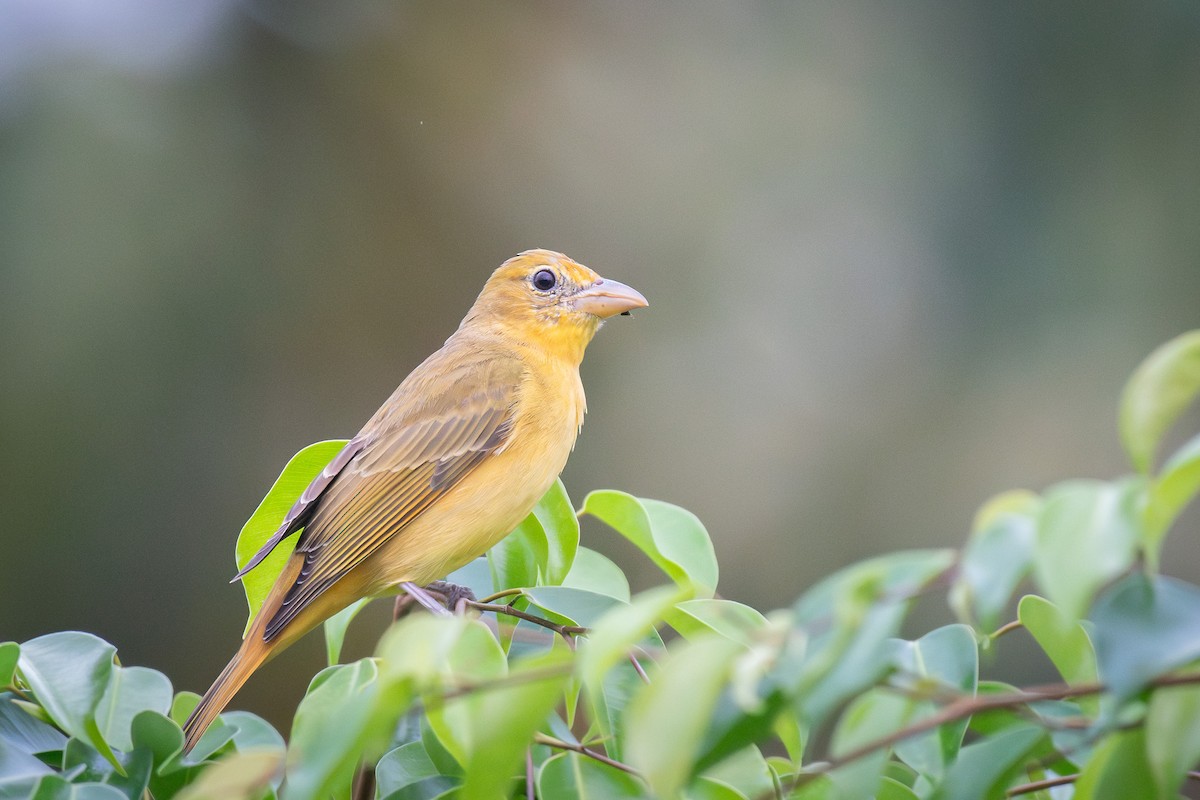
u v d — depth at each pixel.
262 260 12.69
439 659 3.15
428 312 13.29
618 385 12.95
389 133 13.43
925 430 12.62
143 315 12.01
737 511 12.61
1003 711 4.38
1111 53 12.69
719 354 13.05
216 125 12.73
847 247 13.23
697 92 13.70
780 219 13.38
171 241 12.23
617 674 4.67
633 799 4.36
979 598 2.77
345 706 3.27
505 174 13.57
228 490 12.27
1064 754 3.88
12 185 11.73
